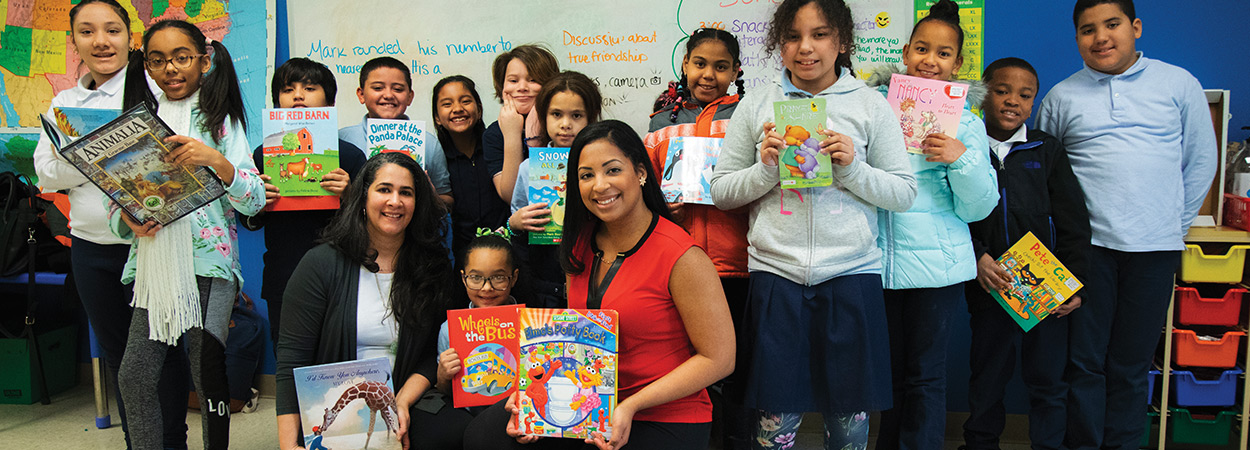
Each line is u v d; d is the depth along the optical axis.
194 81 1.95
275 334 2.21
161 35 1.88
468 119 2.34
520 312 1.47
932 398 1.85
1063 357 2.11
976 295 2.12
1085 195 2.10
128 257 1.96
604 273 1.54
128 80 1.92
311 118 2.02
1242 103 2.34
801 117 1.56
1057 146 2.04
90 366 3.10
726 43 2.09
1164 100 2.04
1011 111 2.03
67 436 2.57
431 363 1.81
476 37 2.71
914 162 1.83
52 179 1.90
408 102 2.46
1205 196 2.13
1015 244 1.98
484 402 1.70
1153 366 2.30
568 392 1.45
